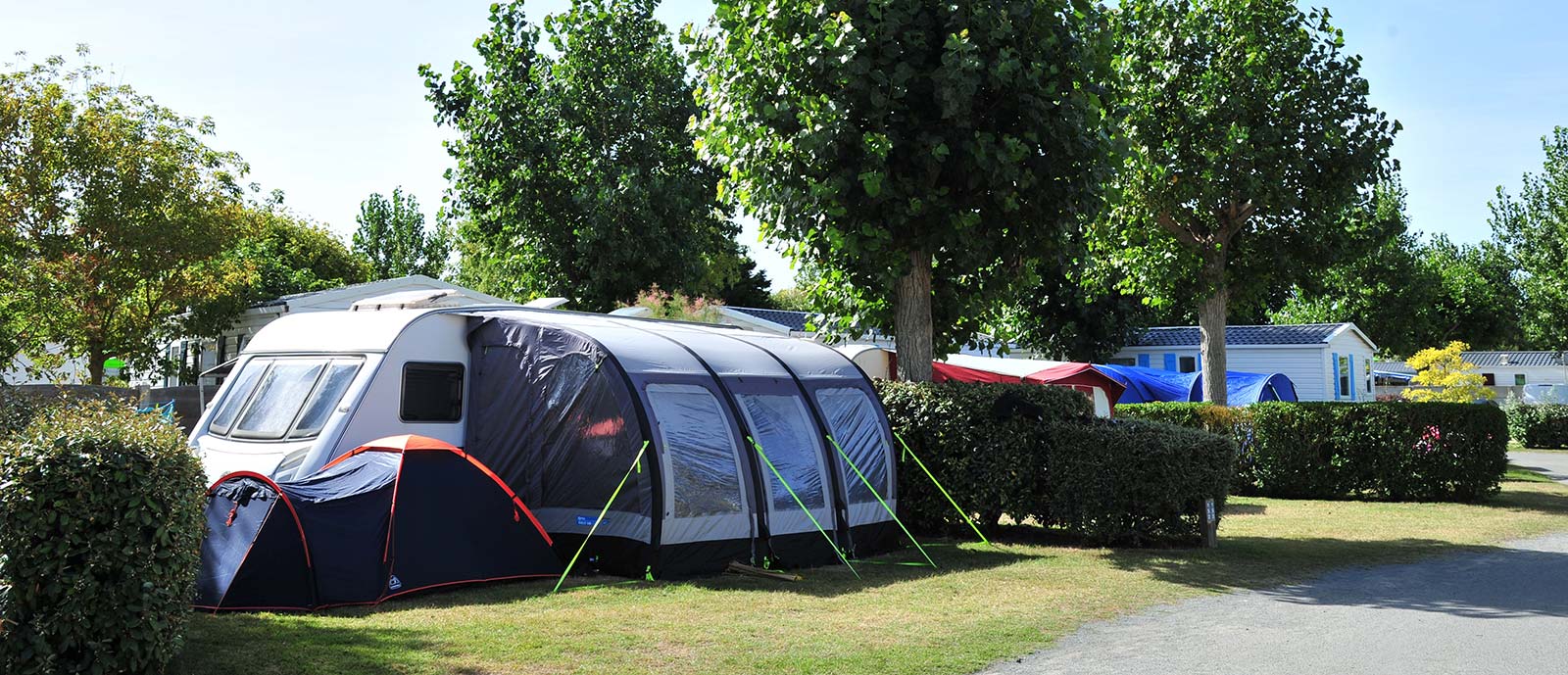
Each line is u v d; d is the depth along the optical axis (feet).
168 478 16.85
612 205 67.00
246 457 30.27
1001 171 34.01
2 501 15.55
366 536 24.82
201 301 84.94
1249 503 50.39
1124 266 60.64
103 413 17.19
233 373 33.83
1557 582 28.76
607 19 70.38
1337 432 52.01
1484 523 41.86
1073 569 30.45
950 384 37.86
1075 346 109.29
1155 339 112.57
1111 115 37.35
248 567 23.30
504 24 69.21
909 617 23.54
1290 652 20.57
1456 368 96.27
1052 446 35.78
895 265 36.17
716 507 29.66
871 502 34.47
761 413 32.27
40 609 15.72
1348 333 110.93
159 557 16.57
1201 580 28.71
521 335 31.89
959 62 32.63
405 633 21.02
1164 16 55.57
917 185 35.19
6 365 75.36
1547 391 126.72
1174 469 34.30
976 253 36.24
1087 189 35.78
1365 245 58.65
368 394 30.09
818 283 40.86
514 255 71.05
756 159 35.63
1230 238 59.16
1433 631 22.57
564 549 29.96
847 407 35.22
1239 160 53.26
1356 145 54.13
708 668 18.84
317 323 33.37
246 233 99.60
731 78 35.96
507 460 31.45
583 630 21.62
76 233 81.66
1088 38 36.29
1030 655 20.27
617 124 69.72
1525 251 140.36
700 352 32.65
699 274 73.20
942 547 35.50
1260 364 106.73
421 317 31.81
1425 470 50.14
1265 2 53.72
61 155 80.07
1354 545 35.78
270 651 19.03
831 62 33.22
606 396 29.58
